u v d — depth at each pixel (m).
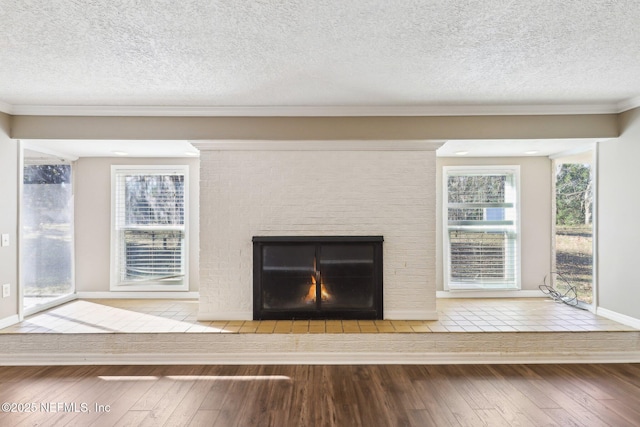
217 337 3.82
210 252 4.31
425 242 4.34
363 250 4.32
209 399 3.05
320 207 4.35
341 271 4.32
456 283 5.46
